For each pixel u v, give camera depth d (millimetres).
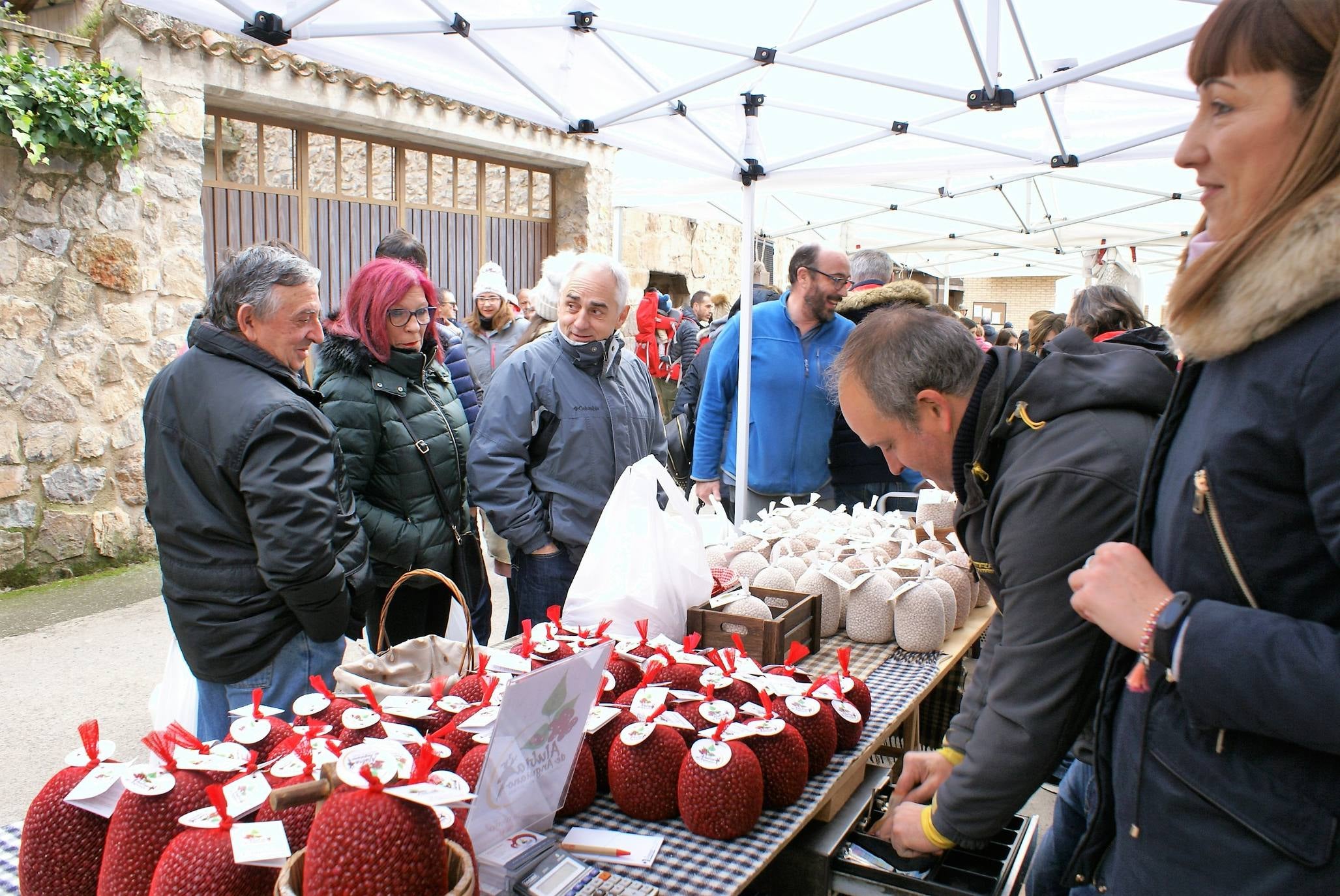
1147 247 10641
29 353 4781
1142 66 3650
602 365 2910
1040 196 7898
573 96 3492
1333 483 856
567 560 2877
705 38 3012
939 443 1463
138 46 5012
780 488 3936
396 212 6898
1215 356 970
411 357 2734
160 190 5191
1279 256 878
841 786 1640
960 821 1382
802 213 9023
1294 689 870
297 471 1950
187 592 2021
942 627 2318
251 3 2611
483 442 2781
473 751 1408
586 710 1432
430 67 3129
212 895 1047
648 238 10625
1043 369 1332
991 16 2980
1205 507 973
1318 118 871
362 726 1419
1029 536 1273
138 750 3207
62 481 4969
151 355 5254
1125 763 1111
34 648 4094
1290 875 946
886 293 3885
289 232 6191
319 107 5867
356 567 2262
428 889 1012
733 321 4074
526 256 8109
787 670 1828
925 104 3826
